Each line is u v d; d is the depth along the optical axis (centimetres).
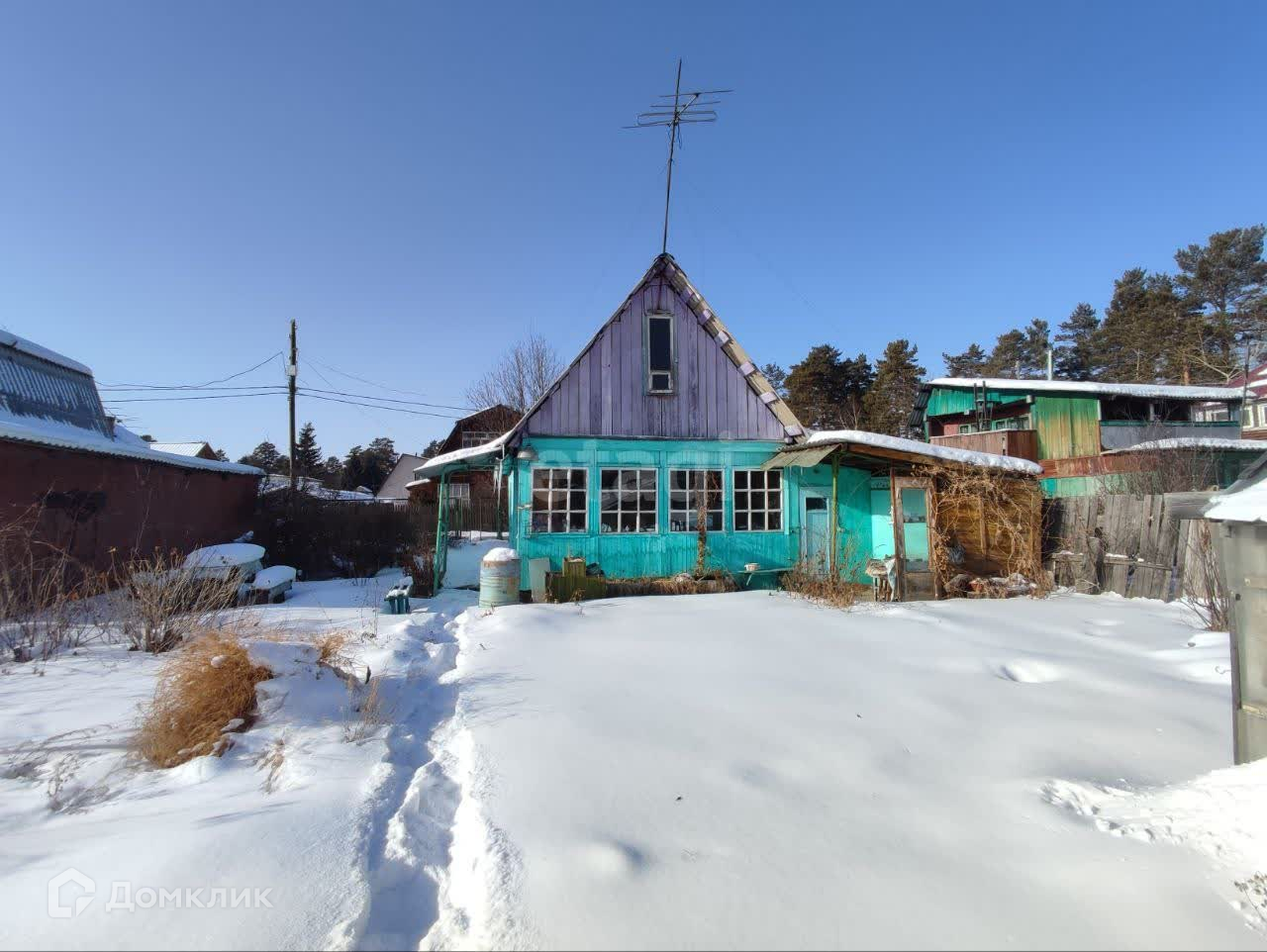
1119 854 289
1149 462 1398
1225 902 253
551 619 873
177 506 1432
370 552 1772
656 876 277
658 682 579
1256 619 325
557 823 325
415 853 311
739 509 1302
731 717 484
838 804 346
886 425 3722
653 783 373
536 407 1224
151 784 405
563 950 230
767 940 234
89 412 1579
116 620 846
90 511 1130
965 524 1138
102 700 565
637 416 1271
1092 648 700
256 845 302
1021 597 1062
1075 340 4788
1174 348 3506
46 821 358
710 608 969
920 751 419
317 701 500
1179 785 350
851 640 740
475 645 739
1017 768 391
